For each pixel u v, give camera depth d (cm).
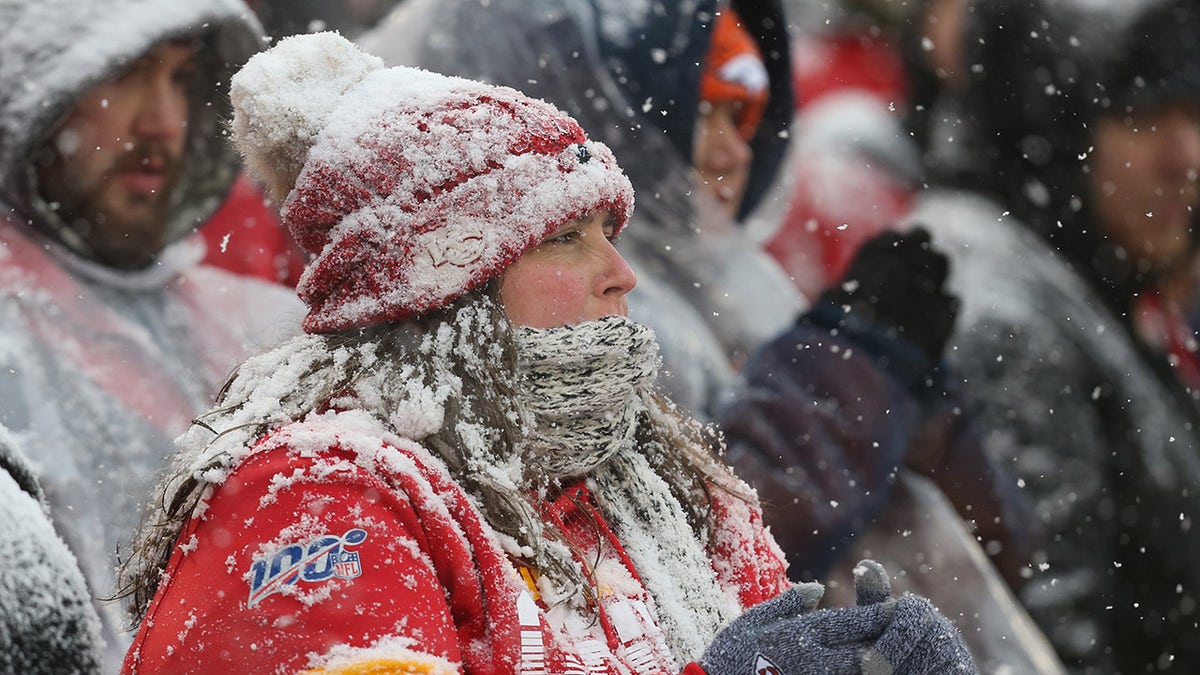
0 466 631
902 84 2245
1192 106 1827
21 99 1095
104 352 1074
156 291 1149
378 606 585
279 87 675
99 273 1116
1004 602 1309
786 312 1575
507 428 649
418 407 634
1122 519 1653
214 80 1206
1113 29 1823
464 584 611
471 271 652
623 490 716
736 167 1642
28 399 1013
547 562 642
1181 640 1650
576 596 651
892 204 2186
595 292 682
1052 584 1603
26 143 1092
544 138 675
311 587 584
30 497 628
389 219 656
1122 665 1639
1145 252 1836
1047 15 1848
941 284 1348
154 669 593
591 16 1530
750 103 1630
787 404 1251
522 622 621
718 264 1539
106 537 996
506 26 1506
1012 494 1434
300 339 689
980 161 1875
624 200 704
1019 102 1861
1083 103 1834
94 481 1011
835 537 1231
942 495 1364
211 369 1135
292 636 578
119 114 1138
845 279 1324
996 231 1756
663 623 683
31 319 1050
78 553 980
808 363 1276
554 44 1509
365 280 659
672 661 672
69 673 605
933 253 1348
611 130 1516
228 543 601
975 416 1431
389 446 625
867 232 2183
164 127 1161
